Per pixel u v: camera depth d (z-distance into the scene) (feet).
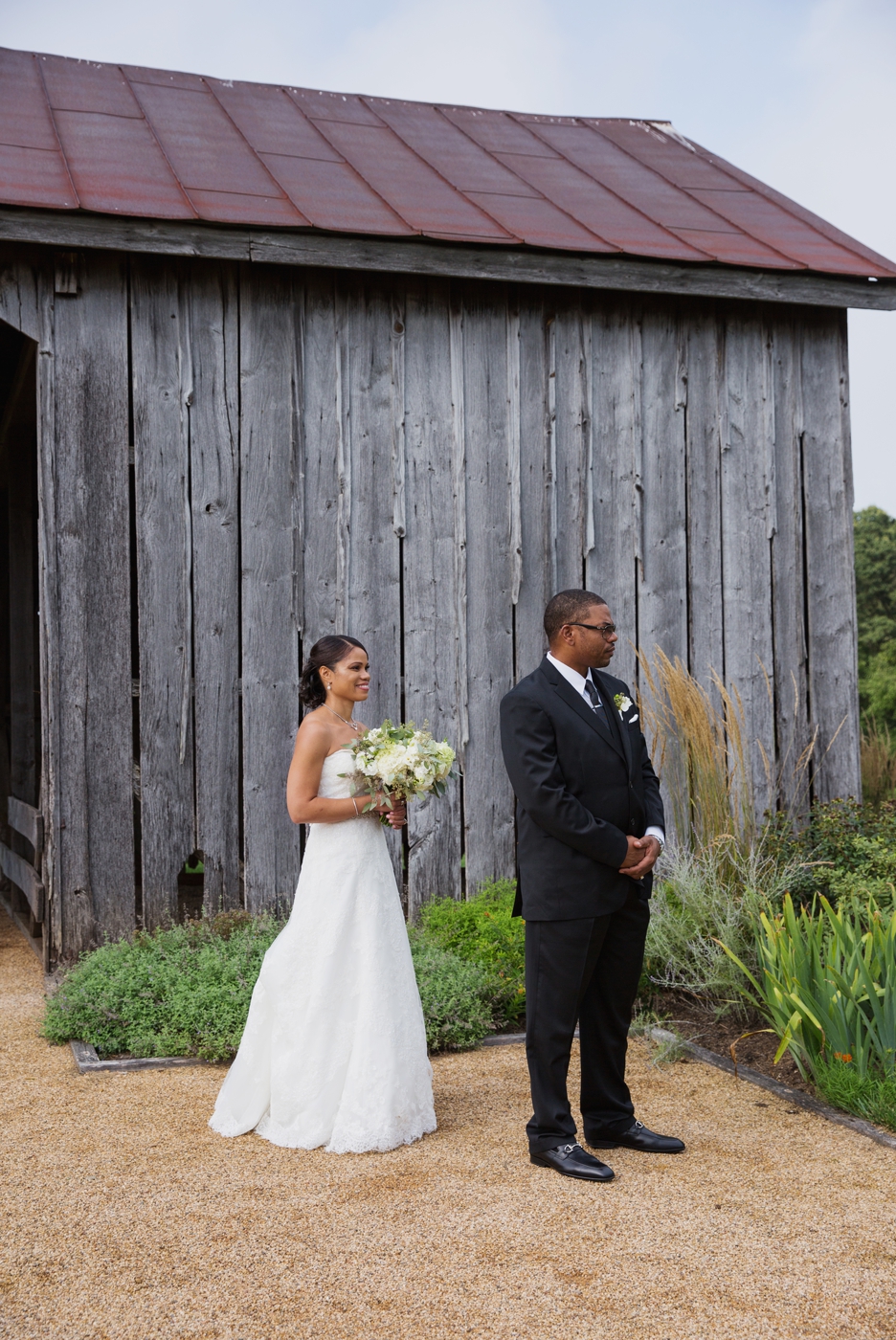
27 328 18.83
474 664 21.07
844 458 23.54
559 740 10.86
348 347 20.52
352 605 20.44
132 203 18.63
